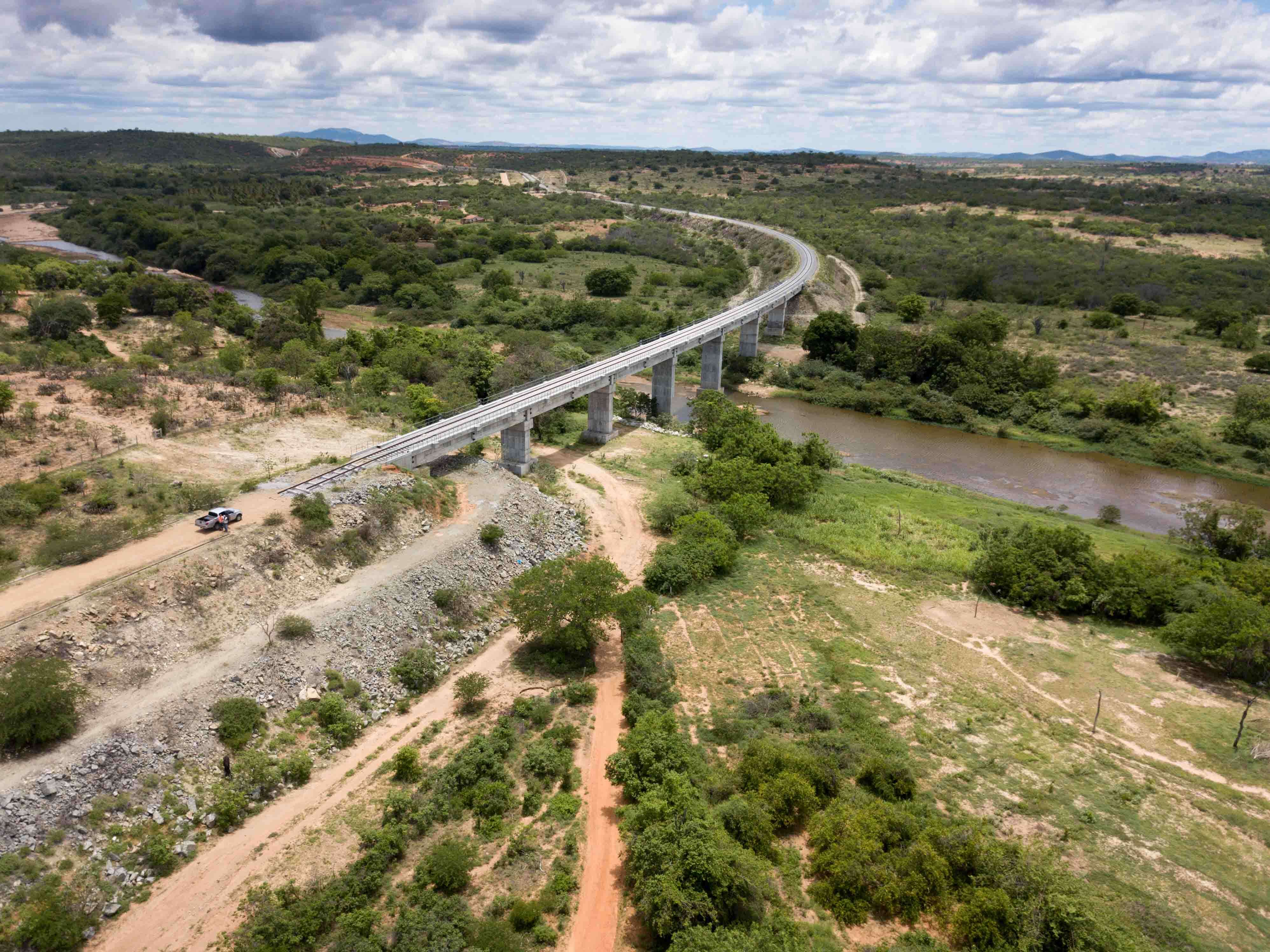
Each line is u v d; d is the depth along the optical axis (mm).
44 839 37312
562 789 45438
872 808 42438
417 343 128375
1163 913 37438
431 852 40406
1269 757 48875
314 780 45219
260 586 55594
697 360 155375
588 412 111438
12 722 39938
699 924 35469
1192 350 147125
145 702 44875
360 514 65625
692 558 71312
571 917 37250
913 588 70375
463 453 87125
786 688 55500
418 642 57000
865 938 36719
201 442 79438
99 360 106812
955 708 53500
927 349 138375
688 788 42625
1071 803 44844
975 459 112000
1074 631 63938
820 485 94188
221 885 37969
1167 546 80875
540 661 58031
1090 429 119250
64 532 56656
